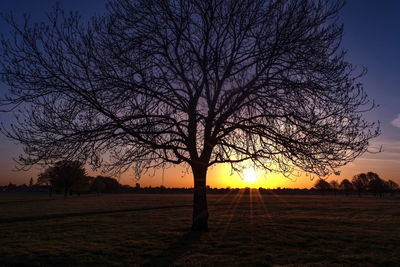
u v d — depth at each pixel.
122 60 10.32
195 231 14.60
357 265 9.32
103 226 18.56
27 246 12.20
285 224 18.97
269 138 11.12
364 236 14.57
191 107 12.00
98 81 10.23
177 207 37.38
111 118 10.25
